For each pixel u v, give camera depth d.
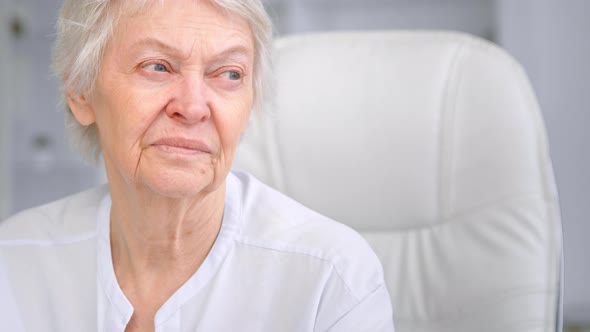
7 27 2.71
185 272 0.90
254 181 1.00
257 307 0.88
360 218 1.23
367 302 0.87
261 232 0.91
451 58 1.22
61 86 0.92
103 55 0.81
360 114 1.23
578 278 2.48
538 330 1.01
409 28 2.87
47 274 0.95
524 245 1.07
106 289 0.90
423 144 1.19
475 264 1.10
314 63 1.27
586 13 2.46
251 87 0.85
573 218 2.49
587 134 2.47
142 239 0.87
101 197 1.01
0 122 2.69
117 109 0.80
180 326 0.88
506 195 1.11
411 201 1.19
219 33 0.79
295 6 2.83
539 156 1.12
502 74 1.18
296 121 1.25
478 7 2.79
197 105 0.77
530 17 2.51
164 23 0.78
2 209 2.68
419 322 1.13
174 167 0.78
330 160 1.23
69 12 0.84
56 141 2.90
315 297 0.87
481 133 1.15
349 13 2.90
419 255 1.17
